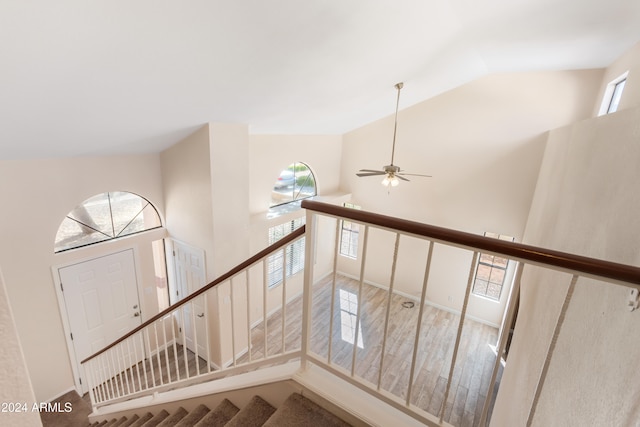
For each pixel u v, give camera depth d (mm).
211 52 2135
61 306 3682
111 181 3895
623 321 985
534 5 2279
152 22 1689
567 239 2146
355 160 7215
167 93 2557
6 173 3088
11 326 430
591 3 2158
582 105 4785
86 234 3854
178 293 4871
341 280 7391
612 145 1733
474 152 5770
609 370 1000
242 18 1878
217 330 4418
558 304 1771
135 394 2652
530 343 2205
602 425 947
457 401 4238
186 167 4055
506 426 2082
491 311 5973
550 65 4461
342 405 1361
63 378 3820
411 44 2941
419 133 6254
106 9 1502
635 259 1112
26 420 454
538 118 5133
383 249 7000
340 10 2072
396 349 5172
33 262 3400
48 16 1415
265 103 3453
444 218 6312
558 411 1354
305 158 6289
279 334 5371
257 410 1586
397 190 6754
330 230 7348
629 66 3264
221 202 4031
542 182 4469
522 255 916
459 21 2732
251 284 5328
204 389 1948
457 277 6234
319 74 3041
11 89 1851
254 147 5109
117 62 1941
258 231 5145
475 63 4293
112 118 2742
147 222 4523
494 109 5441
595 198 1790
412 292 6809
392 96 4852
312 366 1573
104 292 4066
